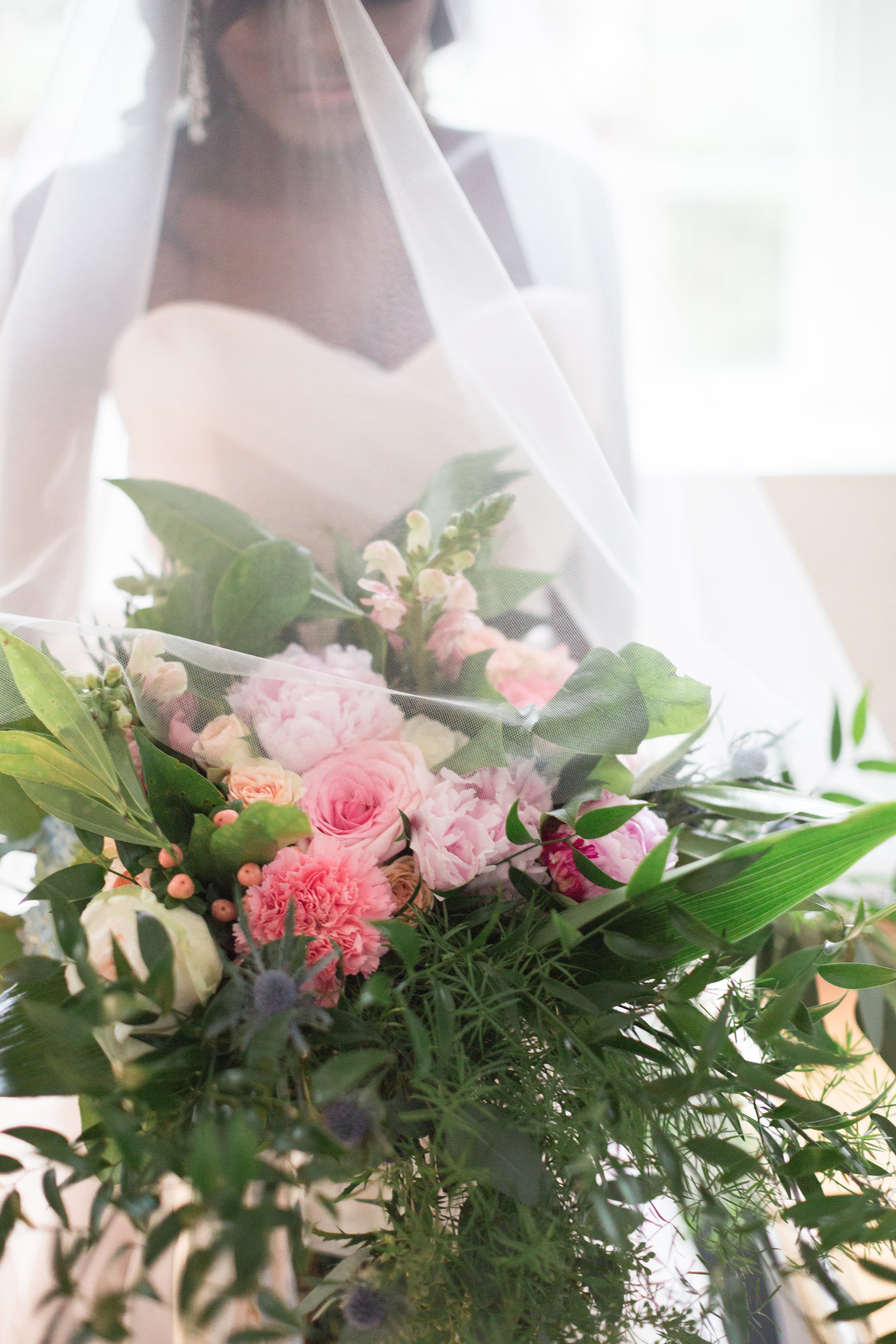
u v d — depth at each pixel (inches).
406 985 18.4
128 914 18.3
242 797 20.8
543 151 30.2
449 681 23.6
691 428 30.7
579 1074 18.4
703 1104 19.3
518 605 25.3
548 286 29.7
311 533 26.7
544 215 30.0
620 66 72.2
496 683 23.8
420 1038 17.0
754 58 72.3
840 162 73.8
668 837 18.8
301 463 26.7
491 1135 17.7
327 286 27.5
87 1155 17.0
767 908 20.7
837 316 76.5
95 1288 19.1
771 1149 19.8
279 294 27.4
